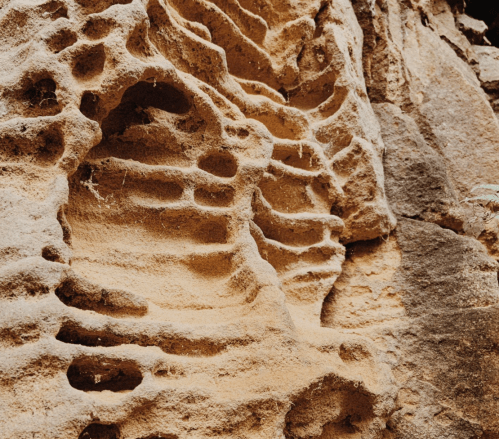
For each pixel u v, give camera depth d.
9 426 1.92
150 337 2.44
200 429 2.20
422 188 3.99
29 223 2.36
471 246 3.57
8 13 2.88
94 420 2.04
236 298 2.84
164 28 3.16
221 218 3.05
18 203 2.41
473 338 3.22
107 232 2.90
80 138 2.56
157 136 3.06
